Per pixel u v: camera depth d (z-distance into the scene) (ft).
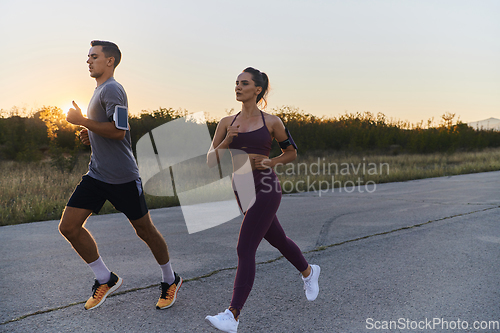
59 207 26.17
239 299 8.14
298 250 9.82
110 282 9.74
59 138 64.64
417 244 16.29
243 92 9.33
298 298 10.52
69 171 44.62
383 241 16.92
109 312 9.52
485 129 132.87
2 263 13.88
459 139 109.09
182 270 13.07
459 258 14.17
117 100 8.65
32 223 22.06
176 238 18.04
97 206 9.25
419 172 55.01
